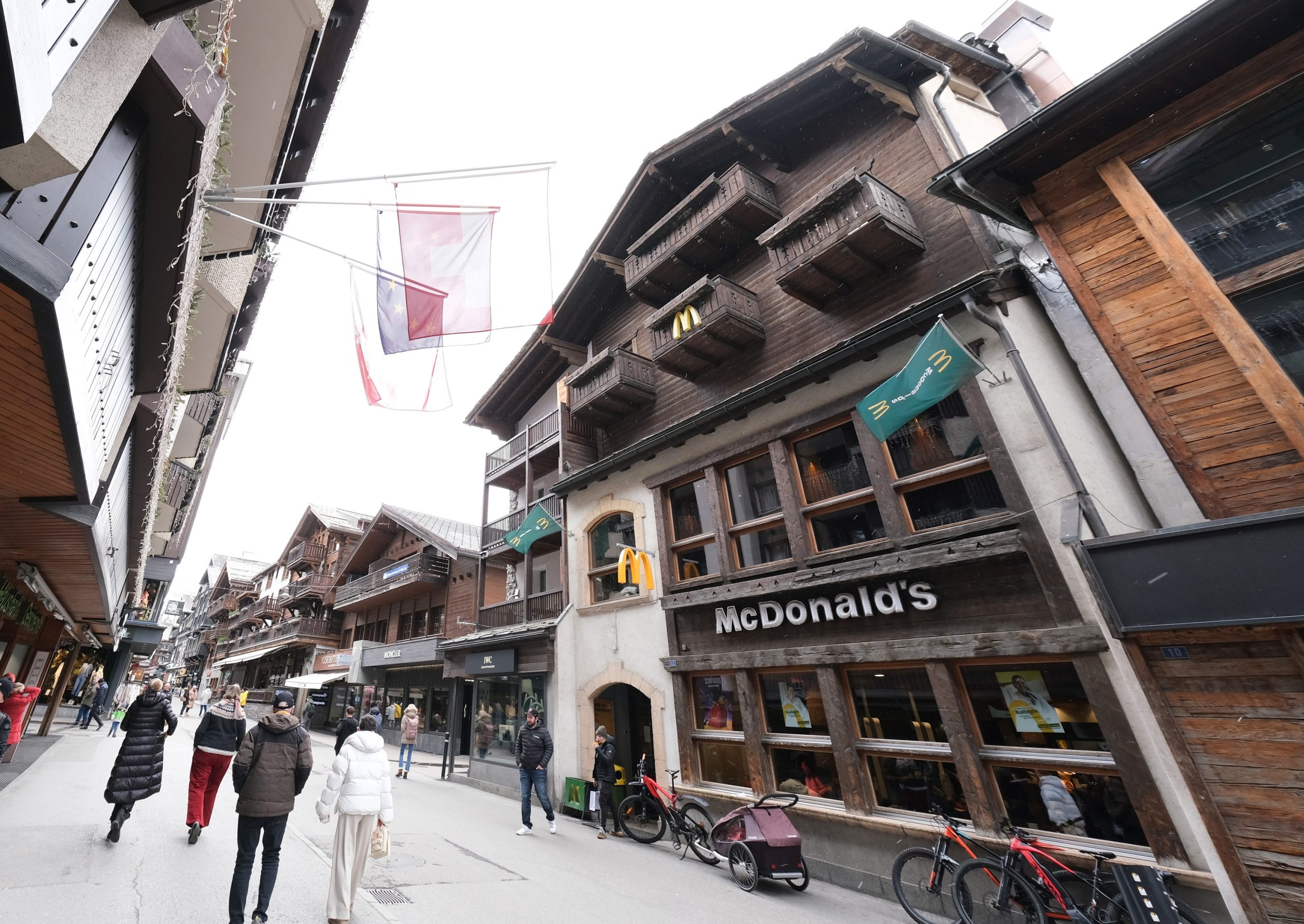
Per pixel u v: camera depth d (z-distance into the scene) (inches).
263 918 162.9
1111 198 217.9
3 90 70.8
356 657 930.1
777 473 333.1
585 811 375.6
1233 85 196.9
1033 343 255.0
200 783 245.6
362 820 178.9
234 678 1774.1
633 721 441.1
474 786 506.9
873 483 290.5
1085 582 218.5
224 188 190.2
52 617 575.2
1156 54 195.6
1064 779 216.2
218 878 201.8
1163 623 170.4
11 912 155.8
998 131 354.3
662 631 371.6
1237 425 180.4
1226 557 163.0
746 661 316.2
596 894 228.1
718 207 396.8
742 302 381.4
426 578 857.5
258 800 163.6
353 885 174.6
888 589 269.9
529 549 534.3
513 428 769.6
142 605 1104.8
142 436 248.4
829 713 278.2
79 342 128.1
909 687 262.5
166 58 119.4
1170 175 208.8
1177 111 206.8
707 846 292.2
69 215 108.2
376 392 258.2
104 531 283.4
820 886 255.9
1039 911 189.2
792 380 323.9
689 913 215.9
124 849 223.5
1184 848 182.5
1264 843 156.6
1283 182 189.3
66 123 97.9
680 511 398.3
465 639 553.9
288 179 297.4
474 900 207.9
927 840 234.5
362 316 259.8
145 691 249.3
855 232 297.9
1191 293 192.9
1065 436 235.8
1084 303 215.9
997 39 398.0
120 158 121.2
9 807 275.4
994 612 240.8
